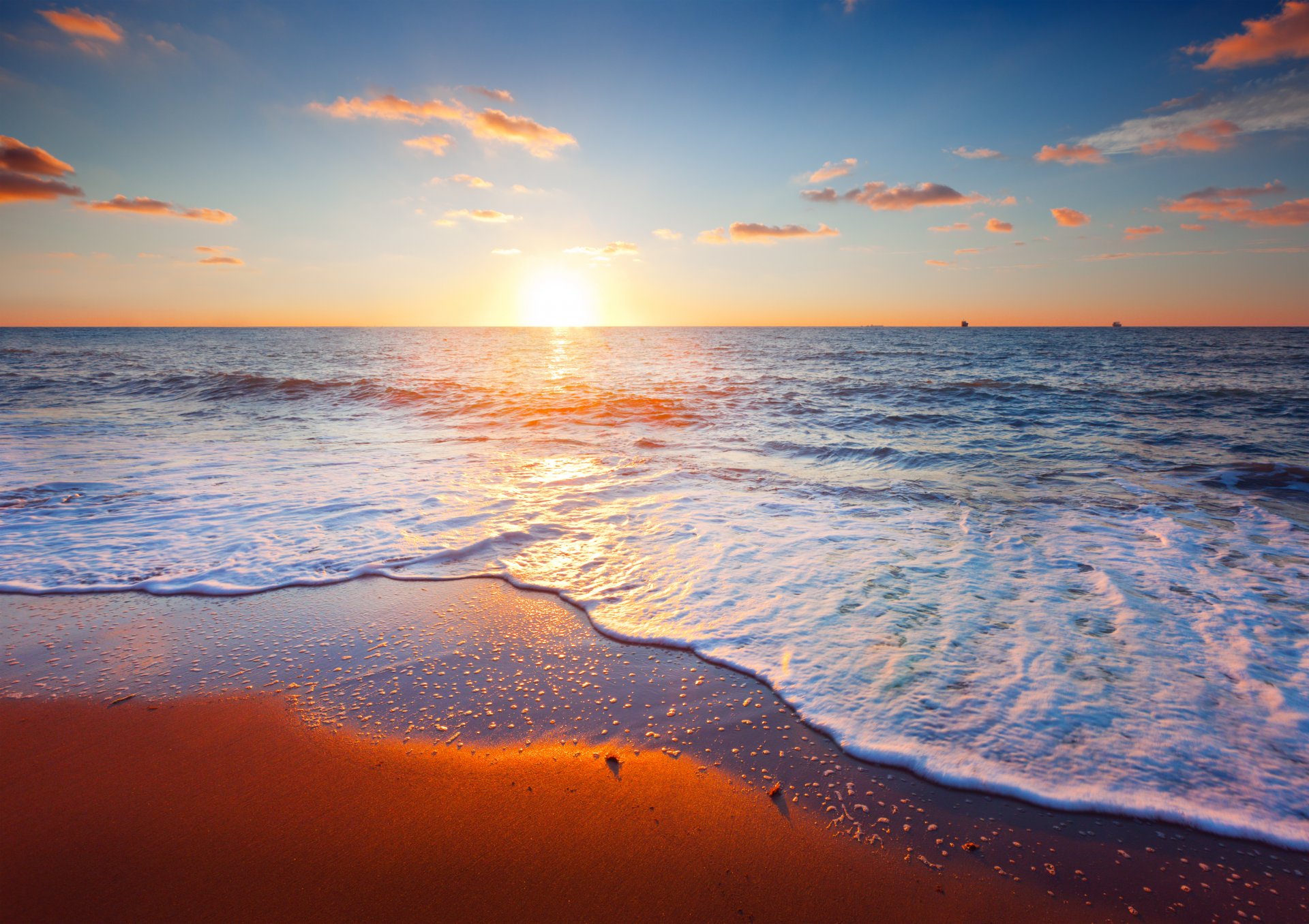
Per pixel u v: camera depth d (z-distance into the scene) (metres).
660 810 2.15
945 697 2.74
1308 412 11.60
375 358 33.41
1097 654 3.08
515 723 2.64
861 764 2.36
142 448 8.84
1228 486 6.45
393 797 2.22
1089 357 29.34
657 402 13.77
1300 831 1.99
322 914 1.75
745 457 8.28
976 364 25.83
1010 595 3.80
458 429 10.87
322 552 4.62
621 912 1.77
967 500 6.02
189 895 1.81
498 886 1.85
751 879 1.88
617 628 3.45
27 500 5.95
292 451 8.65
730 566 4.33
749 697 2.80
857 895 1.82
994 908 1.76
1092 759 2.34
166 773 2.33
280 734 2.57
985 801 2.16
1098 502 5.92
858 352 36.59
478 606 3.77
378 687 2.91
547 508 5.77
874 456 8.22
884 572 4.19
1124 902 1.78
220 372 22.08
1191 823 2.04
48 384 18.08
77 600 3.81
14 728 2.60
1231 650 3.08
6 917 1.72
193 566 4.34
